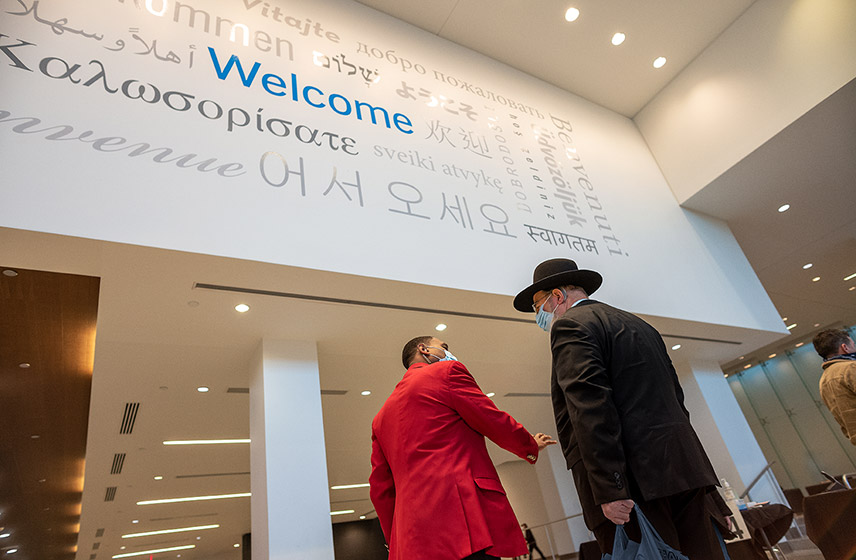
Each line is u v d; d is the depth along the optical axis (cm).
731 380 1558
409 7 644
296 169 425
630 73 790
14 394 611
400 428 159
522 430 156
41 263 335
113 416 609
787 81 666
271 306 439
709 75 758
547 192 605
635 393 145
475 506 139
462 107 612
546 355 670
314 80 496
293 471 429
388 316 490
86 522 972
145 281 376
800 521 686
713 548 132
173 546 1304
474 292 463
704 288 681
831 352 270
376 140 495
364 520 1494
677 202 770
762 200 788
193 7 462
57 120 338
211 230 359
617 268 604
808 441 1384
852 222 891
